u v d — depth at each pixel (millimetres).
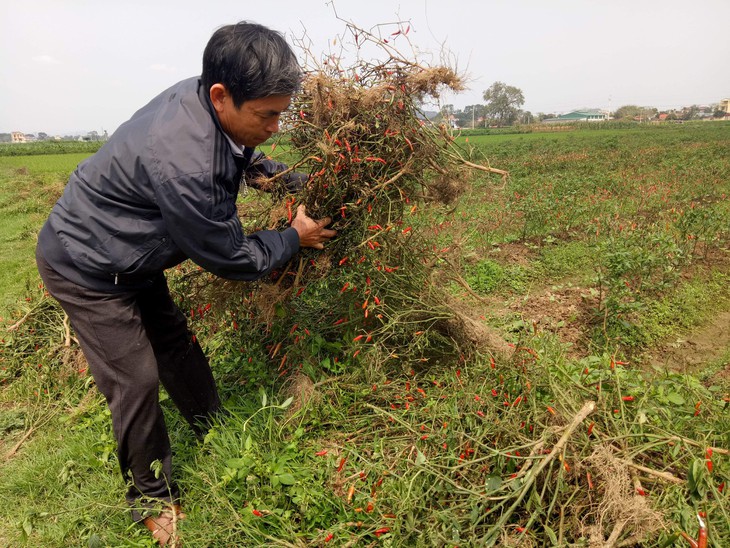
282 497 2145
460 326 2957
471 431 2225
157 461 2148
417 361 2938
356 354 2771
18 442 3029
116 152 1870
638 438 2033
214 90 1817
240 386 3070
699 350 3768
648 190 8727
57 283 2002
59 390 3434
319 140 2480
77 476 2594
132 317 2078
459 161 2631
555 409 2111
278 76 1779
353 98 2439
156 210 1914
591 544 1681
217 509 2143
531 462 1922
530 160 15633
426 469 1958
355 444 2500
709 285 4797
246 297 2785
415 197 2701
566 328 4020
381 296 2836
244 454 2221
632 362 3617
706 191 8695
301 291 2752
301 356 2971
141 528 2227
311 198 2537
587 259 5488
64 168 23547
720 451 1909
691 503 1813
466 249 5445
